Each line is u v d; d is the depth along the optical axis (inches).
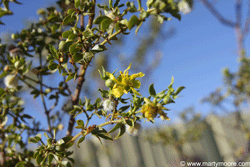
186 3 9.0
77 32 9.5
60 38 12.7
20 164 10.7
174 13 9.1
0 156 12.1
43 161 9.1
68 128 11.2
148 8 9.1
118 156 45.1
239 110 30.5
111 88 9.3
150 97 9.2
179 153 36.1
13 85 11.4
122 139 46.4
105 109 9.4
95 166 44.4
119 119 9.2
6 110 11.8
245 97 29.2
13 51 12.4
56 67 9.7
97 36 9.4
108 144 44.8
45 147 9.3
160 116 8.9
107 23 9.0
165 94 9.1
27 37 12.6
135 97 9.1
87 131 9.1
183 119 37.0
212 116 41.3
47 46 12.6
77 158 45.2
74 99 11.4
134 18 9.0
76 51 9.3
